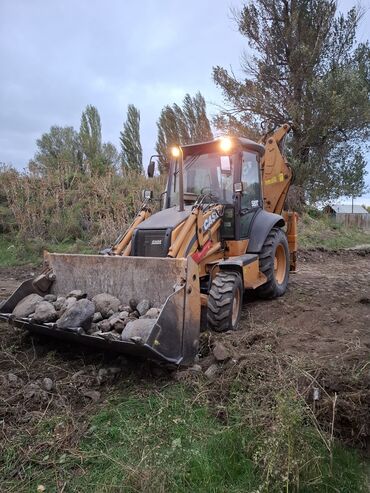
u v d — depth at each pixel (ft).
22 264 32.32
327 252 45.88
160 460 8.46
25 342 14.65
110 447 9.10
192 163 19.10
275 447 8.13
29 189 41.39
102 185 43.60
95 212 40.47
